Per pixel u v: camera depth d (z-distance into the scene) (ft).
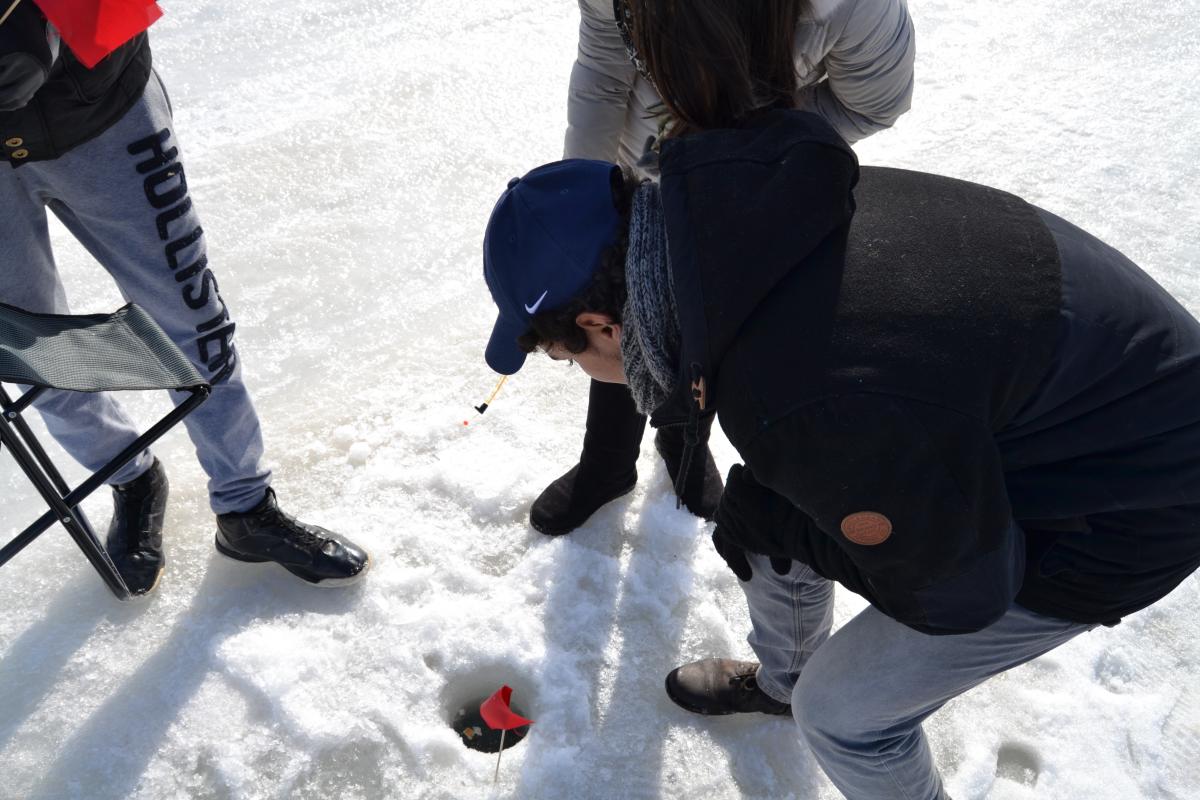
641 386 4.01
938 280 3.46
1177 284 10.13
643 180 3.97
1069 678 7.16
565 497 7.76
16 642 6.88
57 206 5.78
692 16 3.69
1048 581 4.22
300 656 6.89
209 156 10.62
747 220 3.34
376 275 9.77
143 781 6.30
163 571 7.37
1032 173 11.43
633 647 7.23
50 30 4.44
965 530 3.52
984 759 6.69
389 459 8.29
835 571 4.30
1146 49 13.39
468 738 6.98
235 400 6.61
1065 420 3.77
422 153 11.11
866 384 3.27
